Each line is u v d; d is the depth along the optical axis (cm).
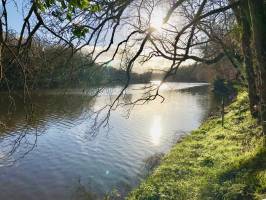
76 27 580
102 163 2555
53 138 3234
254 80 2269
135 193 1614
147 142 3206
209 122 3020
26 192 2022
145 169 2350
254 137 1861
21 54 583
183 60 1441
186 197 1356
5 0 436
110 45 1020
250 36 1956
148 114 5034
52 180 2200
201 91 9988
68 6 475
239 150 1808
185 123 4191
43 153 2747
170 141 3212
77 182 2164
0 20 444
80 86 1022
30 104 623
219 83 7106
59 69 820
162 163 2038
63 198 1944
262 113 1530
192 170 1670
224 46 1947
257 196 1112
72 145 3028
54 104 917
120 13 1005
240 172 1371
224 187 1278
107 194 1964
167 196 1428
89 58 988
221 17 1883
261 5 1398
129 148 2983
